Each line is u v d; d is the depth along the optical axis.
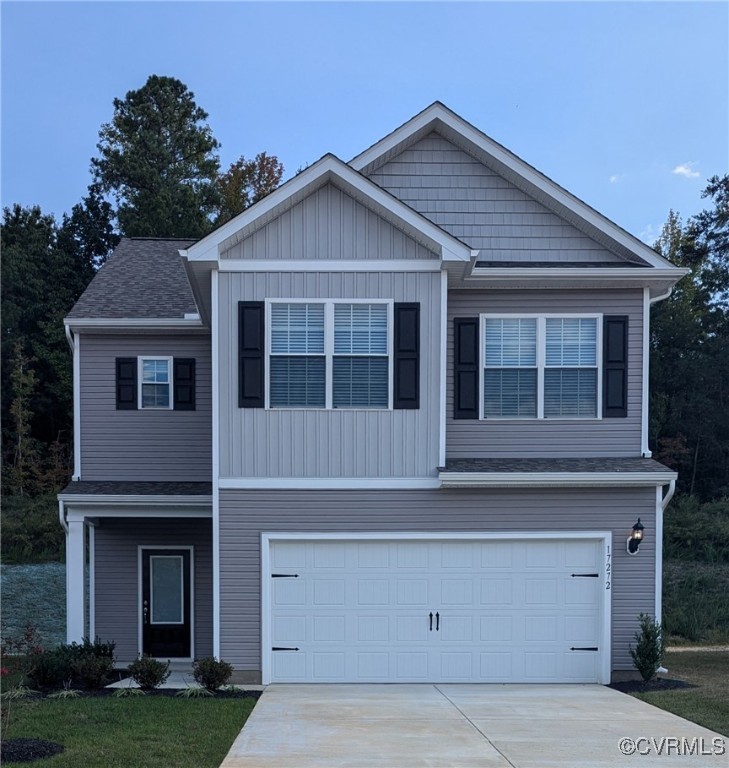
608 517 12.47
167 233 34.94
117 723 9.35
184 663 14.84
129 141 41.25
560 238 13.58
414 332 12.19
